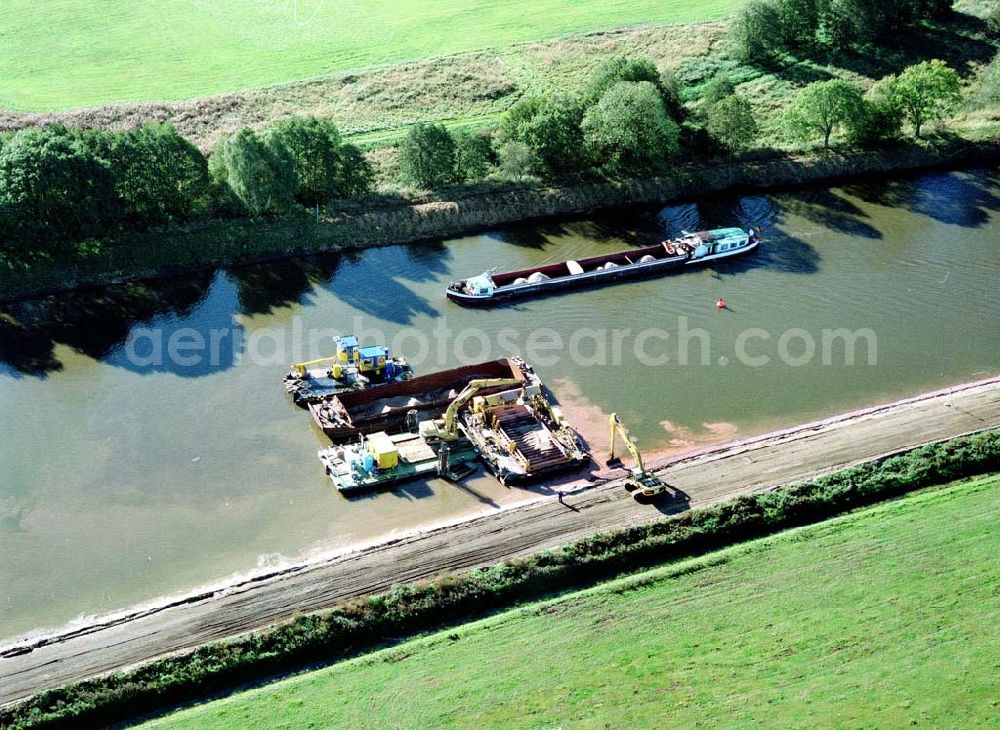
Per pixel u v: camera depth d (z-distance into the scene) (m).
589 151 131.50
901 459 84.06
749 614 70.06
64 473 84.81
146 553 76.62
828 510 80.25
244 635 67.38
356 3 176.12
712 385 97.00
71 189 107.19
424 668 66.06
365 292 111.81
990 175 137.75
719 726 61.91
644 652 67.12
